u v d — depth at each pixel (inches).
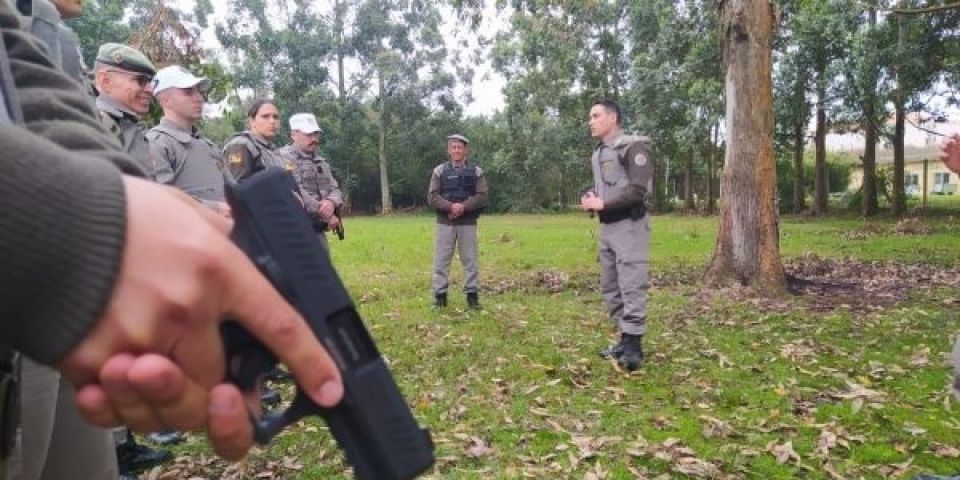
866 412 159.6
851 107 861.8
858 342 224.4
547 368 197.5
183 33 299.9
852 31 786.2
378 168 1557.6
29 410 34.8
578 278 368.5
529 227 820.6
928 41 798.5
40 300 19.9
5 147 19.9
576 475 130.0
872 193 957.8
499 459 137.9
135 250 20.3
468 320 265.6
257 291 21.6
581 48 1147.3
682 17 944.9
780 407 165.5
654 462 135.1
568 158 1277.1
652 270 395.2
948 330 237.0
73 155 21.5
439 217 289.1
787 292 315.3
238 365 22.8
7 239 19.5
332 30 1507.1
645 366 200.8
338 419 27.0
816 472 130.2
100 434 51.6
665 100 1032.8
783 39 875.4
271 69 1486.2
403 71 1478.8
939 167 1940.2
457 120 1533.0
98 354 20.2
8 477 29.5
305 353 22.4
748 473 130.2
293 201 26.5
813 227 770.8
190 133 172.9
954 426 150.7
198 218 21.7
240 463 138.8
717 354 210.8
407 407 28.6
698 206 1249.4
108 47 141.7
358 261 475.8
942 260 430.3
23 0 48.8
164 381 19.9
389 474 27.8
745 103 317.7
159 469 136.3
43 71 30.8
